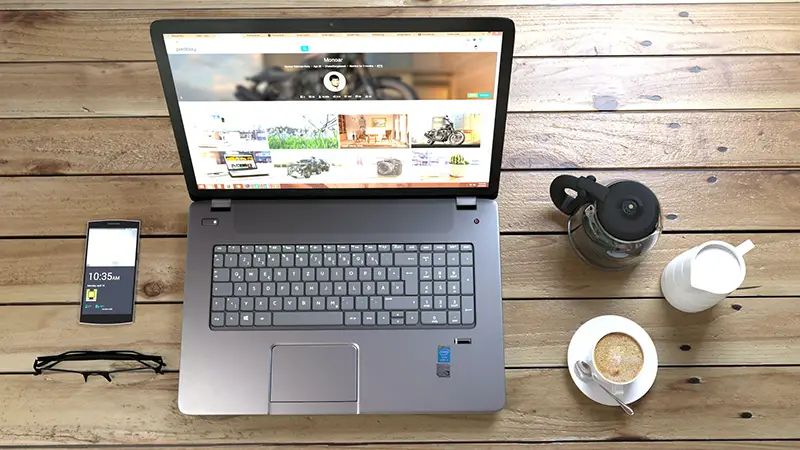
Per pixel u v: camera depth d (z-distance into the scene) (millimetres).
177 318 1170
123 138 1257
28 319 1167
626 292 1178
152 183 1235
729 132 1263
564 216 1217
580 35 1318
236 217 1144
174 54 979
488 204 1152
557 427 1119
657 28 1321
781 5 1325
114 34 1307
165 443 1113
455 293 1116
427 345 1099
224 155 1079
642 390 1102
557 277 1186
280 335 1101
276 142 1066
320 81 1009
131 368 1143
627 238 1058
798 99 1279
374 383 1087
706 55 1308
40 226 1209
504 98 1026
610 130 1267
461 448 1111
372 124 1052
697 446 1111
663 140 1260
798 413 1123
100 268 1184
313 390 1083
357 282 1119
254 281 1118
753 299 1175
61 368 1144
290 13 1325
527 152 1255
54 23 1309
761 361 1146
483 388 1088
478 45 984
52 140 1253
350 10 1327
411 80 1010
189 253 1127
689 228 1211
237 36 970
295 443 1111
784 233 1208
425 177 1115
